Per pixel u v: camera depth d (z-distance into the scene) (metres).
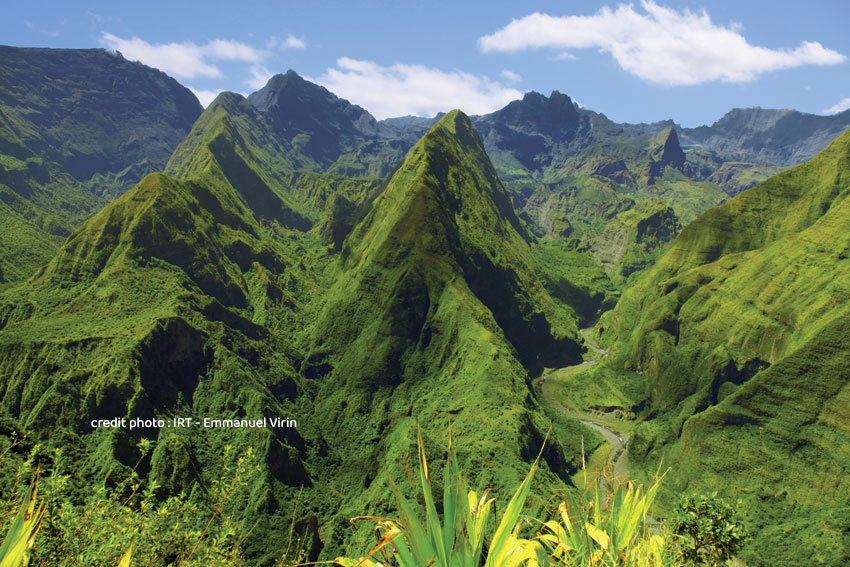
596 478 5.47
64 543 8.09
